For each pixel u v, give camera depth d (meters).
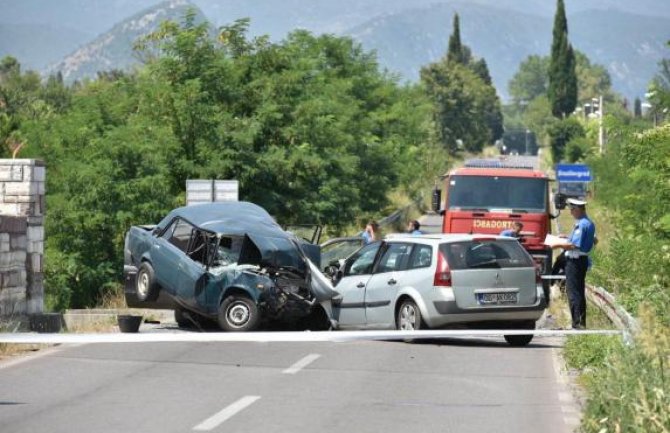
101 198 65.25
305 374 28.42
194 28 76.06
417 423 21.92
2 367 29.14
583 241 38.44
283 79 78.56
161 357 31.39
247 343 35.19
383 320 38.12
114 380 26.95
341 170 81.69
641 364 20.88
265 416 22.31
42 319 41.28
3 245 40.19
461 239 36.78
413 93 143.88
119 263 65.19
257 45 80.56
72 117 72.06
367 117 118.38
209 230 39.84
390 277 37.97
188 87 72.75
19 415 22.17
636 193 53.78
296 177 77.75
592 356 29.83
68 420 21.62
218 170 71.81
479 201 59.28
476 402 24.55
